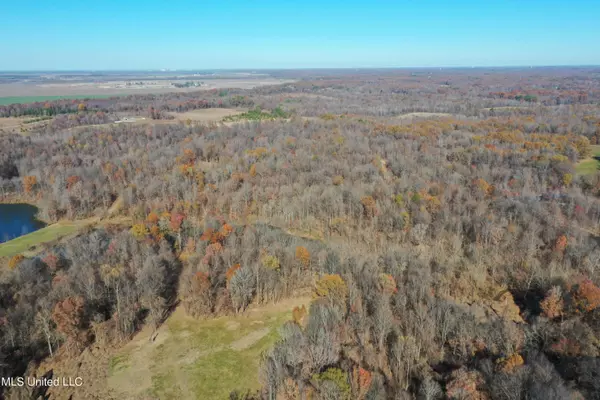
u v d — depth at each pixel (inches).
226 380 2069.4
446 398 1769.2
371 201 3722.9
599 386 1729.8
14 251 3412.9
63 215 4217.5
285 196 4074.8
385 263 2942.9
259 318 2554.1
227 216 3932.1
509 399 1662.2
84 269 2610.7
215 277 2723.9
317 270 2940.5
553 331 2129.7
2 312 2267.5
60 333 2256.4
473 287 2815.0
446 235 3371.1
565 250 2908.5
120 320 2345.0
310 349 1998.0
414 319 2292.1
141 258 2918.3
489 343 2090.3
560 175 4190.5
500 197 3718.0
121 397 1973.4
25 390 1941.4
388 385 1967.3
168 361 2197.3
